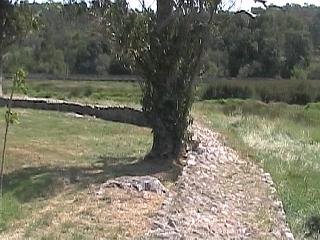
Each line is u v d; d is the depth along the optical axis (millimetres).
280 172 14781
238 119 25922
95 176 12211
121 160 14656
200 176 12305
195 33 13594
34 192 10883
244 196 11102
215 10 13633
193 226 8711
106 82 48062
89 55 55156
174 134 13992
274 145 19219
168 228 8523
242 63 53594
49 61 53625
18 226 8953
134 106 25234
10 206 9898
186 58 13719
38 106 26719
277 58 55438
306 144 20359
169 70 13695
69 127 21234
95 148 16891
